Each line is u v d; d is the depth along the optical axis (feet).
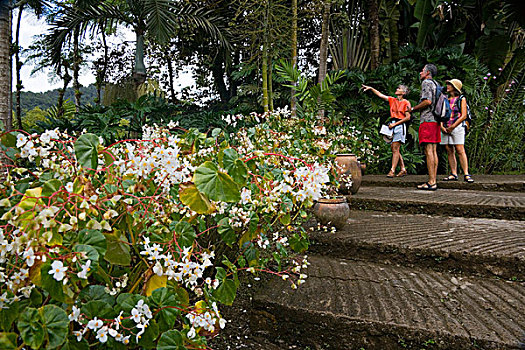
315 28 28.89
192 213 4.49
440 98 14.48
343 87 22.84
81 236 3.26
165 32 17.13
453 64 22.40
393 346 5.30
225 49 23.95
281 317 5.97
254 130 8.88
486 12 25.05
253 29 19.94
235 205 5.46
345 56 28.25
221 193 4.00
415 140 22.11
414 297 6.22
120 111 13.96
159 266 3.52
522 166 22.21
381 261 8.09
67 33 19.10
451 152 16.51
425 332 5.12
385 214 11.79
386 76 22.79
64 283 2.88
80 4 17.63
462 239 8.35
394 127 18.92
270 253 8.07
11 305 3.04
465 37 26.43
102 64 34.76
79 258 3.05
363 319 5.45
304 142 10.78
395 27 27.37
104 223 3.35
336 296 6.27
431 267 7.66
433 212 11.57
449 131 15.80
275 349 5.76
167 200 4.47
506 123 21.40
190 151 5.08
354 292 6.44
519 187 14.43
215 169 4.06
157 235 4.00
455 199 12.17
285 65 17.54
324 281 6.97
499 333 4.98
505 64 26.61
